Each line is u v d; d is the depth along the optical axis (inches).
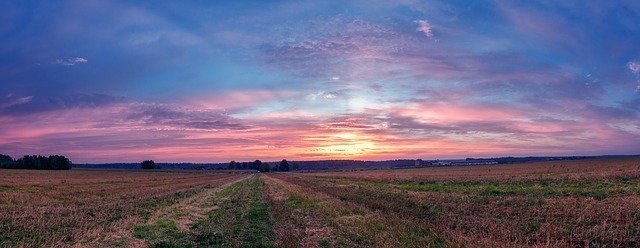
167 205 1387.8
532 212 899.4
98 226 869.2
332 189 1995.6
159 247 706.8
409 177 3009.4
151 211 1188.5
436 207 1083.9
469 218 869.2
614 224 708.0
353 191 1797.5
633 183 1480.1
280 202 1421.0
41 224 858.1
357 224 836.6
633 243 603.8
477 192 1460.4
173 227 880.9
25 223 872.3
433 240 661.3
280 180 3622.0
